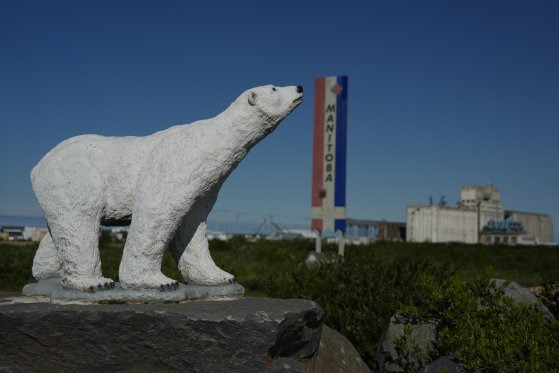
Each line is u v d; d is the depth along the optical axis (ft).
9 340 10.46
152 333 10.47
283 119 12.68
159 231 11.63
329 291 19.12
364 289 18.37
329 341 14.19
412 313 13.91
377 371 14.65
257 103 12.18
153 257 11.69
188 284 13.26
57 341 10.44
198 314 10.52
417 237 160.04
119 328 10.46
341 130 34.60
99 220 12.12
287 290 21.65
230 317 10.50
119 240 79.61
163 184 11.63
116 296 11.29
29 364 10.54
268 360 10.75
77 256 11.67
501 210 183.62
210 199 13.21
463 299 12.95
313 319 11.80
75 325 10.41
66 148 12.41
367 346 16.66
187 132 12.14
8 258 31.96
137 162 12.23
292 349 11.44
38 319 10.37
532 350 10.55
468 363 11.06
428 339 13.38
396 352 13.50
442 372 11.05
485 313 12.69
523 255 57.52
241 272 34.06
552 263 47.70
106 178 12.23
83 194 11.80
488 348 11.12
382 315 17.21
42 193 11.99
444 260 51.01
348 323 17.28
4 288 27.84
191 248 13.06
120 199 12.21
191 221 13.05
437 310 13.61
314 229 34.96
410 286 18.21
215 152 11.97
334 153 34.71
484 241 166.81
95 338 10.44
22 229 140.05
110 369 10.52
